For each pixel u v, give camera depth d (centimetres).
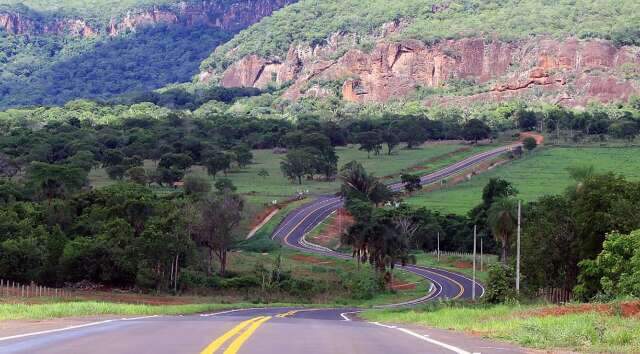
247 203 19162
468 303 7006
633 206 6538
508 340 2533
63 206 12356
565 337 2442
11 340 2097
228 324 2973
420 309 6456
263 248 15725
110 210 11988
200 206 12619
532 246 7475
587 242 6812
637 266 4853
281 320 3709
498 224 11100
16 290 7744
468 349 2139
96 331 2462
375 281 12188
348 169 19675
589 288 6022
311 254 15250
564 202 7538
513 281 7056
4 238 10388
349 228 13488
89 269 10025
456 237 16762
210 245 12625
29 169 17700
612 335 2441
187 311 5556
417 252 16900
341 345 2153
